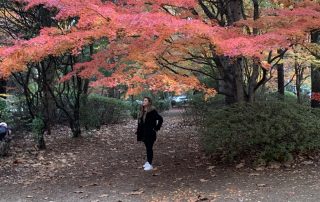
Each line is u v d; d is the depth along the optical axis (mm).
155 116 9070
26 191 7574
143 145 12961
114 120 20312
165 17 6117
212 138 8734
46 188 7781
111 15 6164
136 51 7020
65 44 6785
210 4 10219
